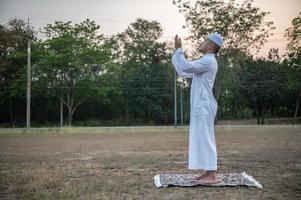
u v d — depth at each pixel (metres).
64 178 8.91
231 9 43.53
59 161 12.30
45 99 53.59
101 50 48.06
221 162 11.71
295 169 10.18
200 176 7.93
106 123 53.47
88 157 13.45
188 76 8.04
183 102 54.56
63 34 46.94
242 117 64.12
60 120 51.81
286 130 31.25
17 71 49.62
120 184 8.08
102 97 51.22
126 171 10.00
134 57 58.84
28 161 12.37
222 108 63.91
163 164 11.37
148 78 55.03
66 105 50.47
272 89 54.97
